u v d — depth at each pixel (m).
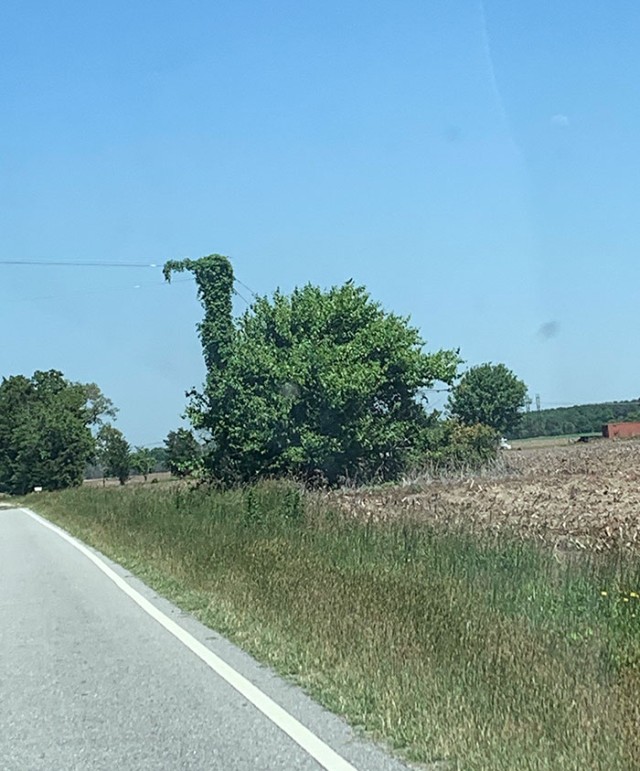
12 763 7.54
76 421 92.62
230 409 38.28
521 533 17.14
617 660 8.75
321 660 10.12
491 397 89.31
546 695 7.94
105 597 16.33
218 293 40.44
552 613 10.75
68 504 49.00
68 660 11.34
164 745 7.87
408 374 39.22
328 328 39.03
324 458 37.94
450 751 7.16
